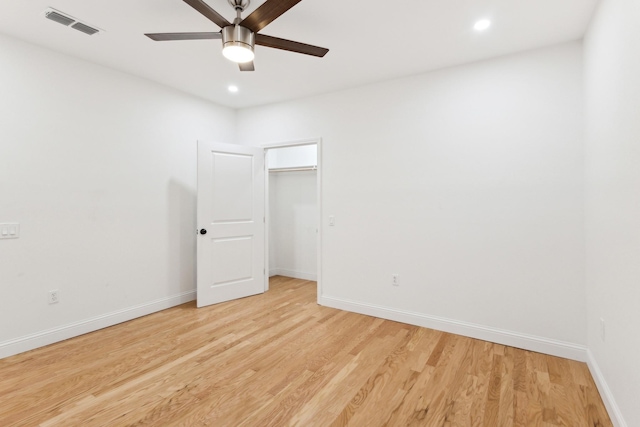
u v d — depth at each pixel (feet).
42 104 8.68
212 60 9.53
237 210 12.96
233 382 6.99
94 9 6.99
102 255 9.95
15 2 6.70
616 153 5.63
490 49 8.63
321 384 6.93
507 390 6.70
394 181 10.66
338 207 11.80
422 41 8.23
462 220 9.53
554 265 8.34
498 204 9.02
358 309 11.42
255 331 9.77
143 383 6.94
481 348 8.68
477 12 6.98
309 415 5.92
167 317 10.91
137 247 10.88
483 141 9.21
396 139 10.61
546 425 5.66
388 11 6.97
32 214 8.50
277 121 13.28
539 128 8.49
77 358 8.02
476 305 9.35
